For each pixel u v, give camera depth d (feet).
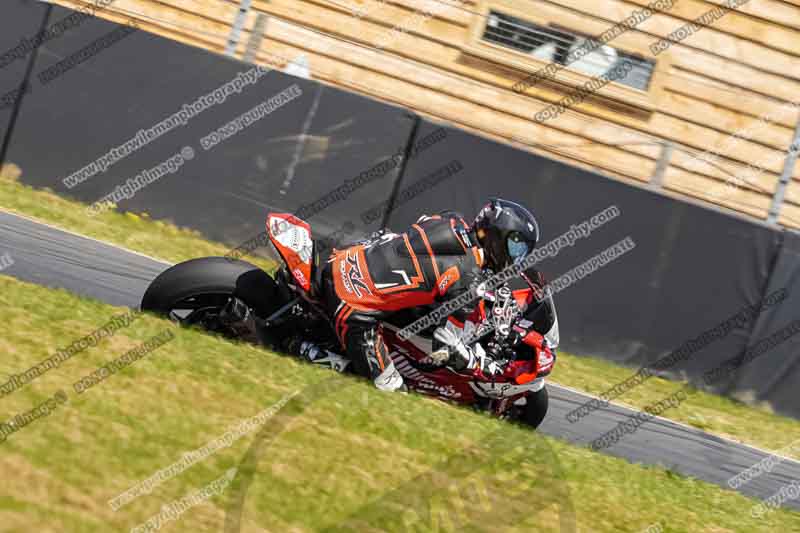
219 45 139.33
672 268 110.01
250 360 57.82
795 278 108.78
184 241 111.55
